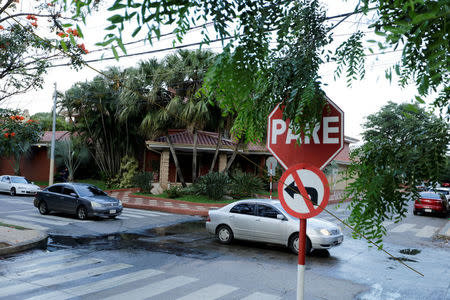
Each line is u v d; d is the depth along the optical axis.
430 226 15.26
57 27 6.13
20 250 8.62
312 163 2.25
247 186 21.72
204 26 1.40
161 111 20.78
